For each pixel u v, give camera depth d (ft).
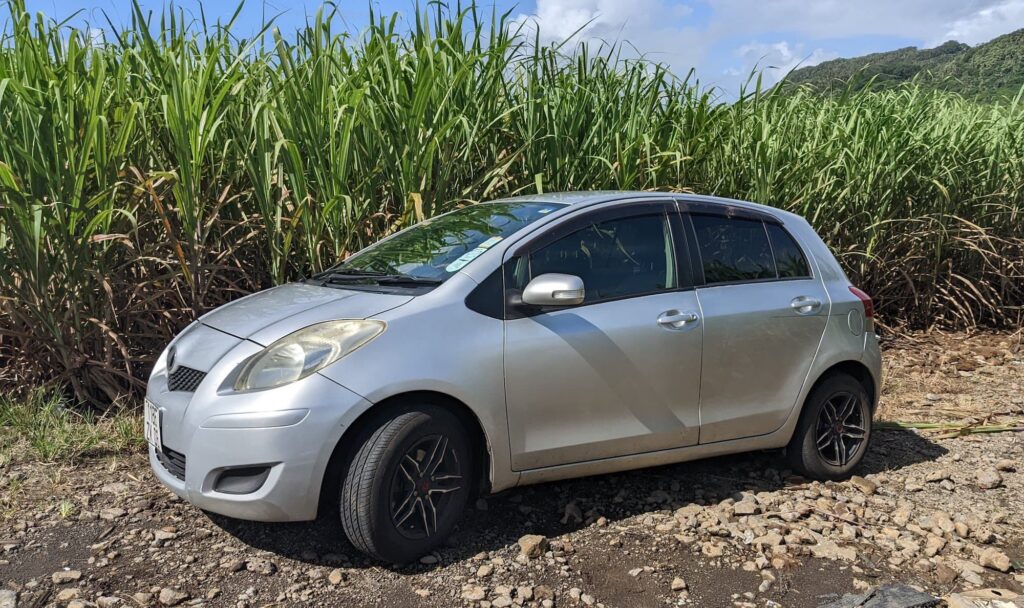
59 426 14.70
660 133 22.17
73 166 14.71
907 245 26.73
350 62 18.38
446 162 18.02
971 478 14.60
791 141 24.50
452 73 18.49
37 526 11.37
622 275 12.21
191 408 10.12
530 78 19.83
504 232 11.93
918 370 22.71
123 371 16.79
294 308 11.25
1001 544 11.89
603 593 10.07
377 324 10.34
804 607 9.87
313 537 11.27
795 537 11.68
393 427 10.06
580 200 12.78
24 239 14.57
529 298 10.89
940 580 10.62
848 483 14.07
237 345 10.55
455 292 10.92
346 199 16.63
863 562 11.10
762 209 14.23
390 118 17.56
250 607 9.47
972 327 27.25
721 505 12.70
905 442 16.60
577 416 11.52
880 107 25.94
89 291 15.66
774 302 13.32
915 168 25.76
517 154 18.56
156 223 17.06
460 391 10.48
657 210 12.94
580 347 11.40
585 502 12.75
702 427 12.65
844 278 14.64
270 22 16.72
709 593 10.15
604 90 21.45
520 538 11.34
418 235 13.38
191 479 10.02
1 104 14.19
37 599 9.46
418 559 10.67
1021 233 28.53
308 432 9.68
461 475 10.79
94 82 15.69
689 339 12.30
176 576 10.12
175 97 15.25
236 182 17.83
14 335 15.26
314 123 16.70
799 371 13.51
